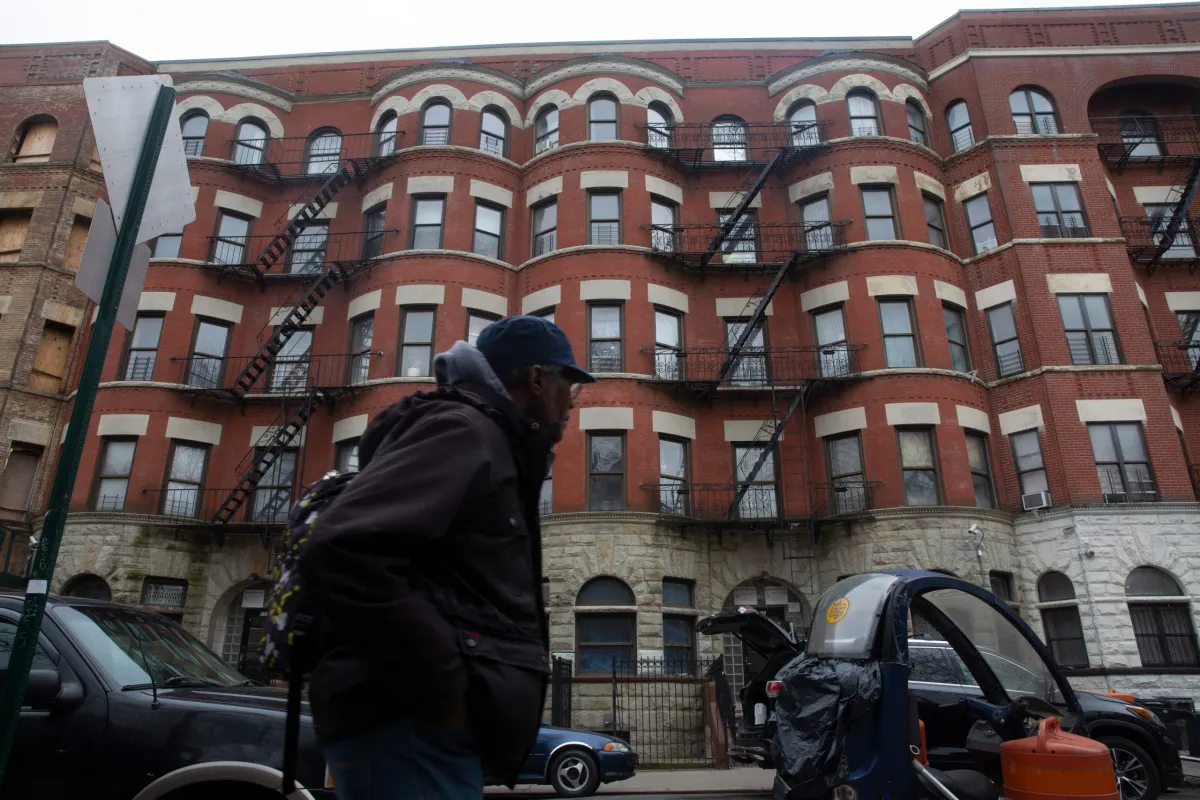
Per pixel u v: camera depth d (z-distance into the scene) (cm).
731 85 2652
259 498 2230
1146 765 875
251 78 2730
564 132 2466
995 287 2295
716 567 2080
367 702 151
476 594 165
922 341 2167
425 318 2262
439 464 159
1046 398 2116
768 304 2322
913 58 2703
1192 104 2625
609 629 1909
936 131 2564
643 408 2114
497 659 161
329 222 2542
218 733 386
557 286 2252
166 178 395
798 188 2434
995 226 2352
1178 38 2614
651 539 1981
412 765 151
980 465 2111
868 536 1991
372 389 2186
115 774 379
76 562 2048
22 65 2739
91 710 390
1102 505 1970
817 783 512
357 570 142
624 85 2511
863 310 2202
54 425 2353
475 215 2406
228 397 2270
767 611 2070
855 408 2117
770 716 925
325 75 2814
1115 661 1841
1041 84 2528
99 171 2638
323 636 163
